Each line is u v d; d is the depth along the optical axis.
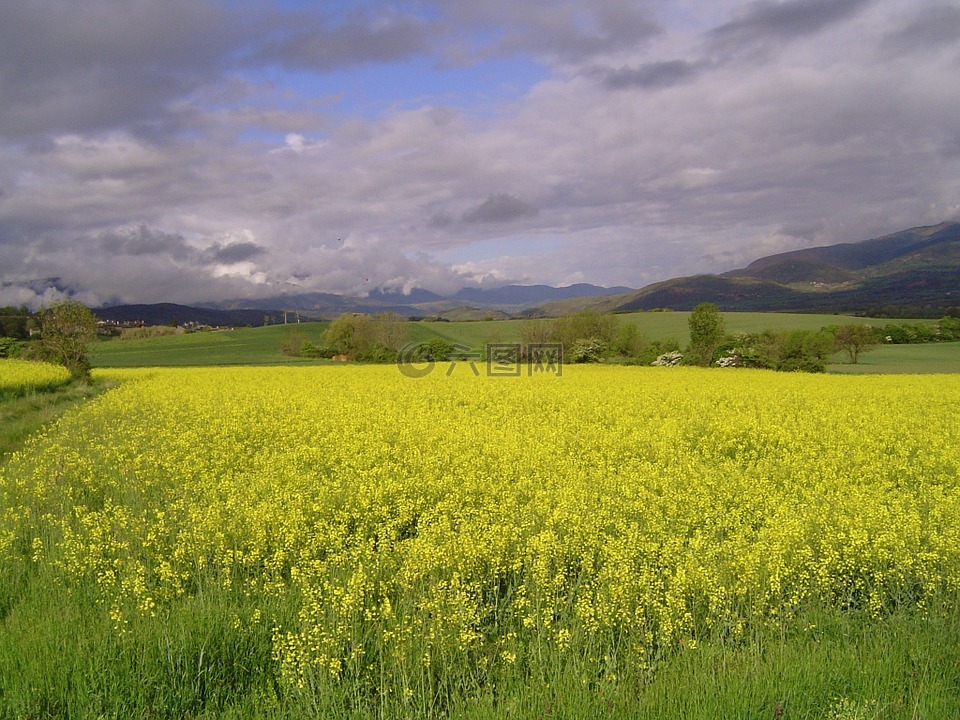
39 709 4.53
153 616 5.57
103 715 4.50
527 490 9.73
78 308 36.56
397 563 6.88
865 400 22.50
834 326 60.38
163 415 18.86
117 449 12.88
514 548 7.21
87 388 32.25
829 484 10.20
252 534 7.62
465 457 12.12
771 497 9.21
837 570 6.82
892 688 4.61
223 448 13.30
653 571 6.50
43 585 6.38
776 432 14.94
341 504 9.01
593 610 5.67
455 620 5.44
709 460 12.65
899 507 8.30
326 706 4.61
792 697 4.50
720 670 4.88
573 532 7.57
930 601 6.13
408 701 4.64
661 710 4.40
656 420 17.58
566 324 64.62
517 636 5.68
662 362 55.03
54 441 14.36
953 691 4.58
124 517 7.98
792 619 5.86
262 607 6.01
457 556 6.69
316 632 5.23
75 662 4.82
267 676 5.05
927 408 20.31
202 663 5.03
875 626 5.70
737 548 6.71
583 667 5.01
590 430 15.59
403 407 21.14
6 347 45.62
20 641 5.11
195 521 7.94
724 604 5.86
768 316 101.62
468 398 23.92
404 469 11.26
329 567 6.93
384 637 5.28
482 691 4.90
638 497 9.25
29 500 9.30
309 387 28.94
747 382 31.58
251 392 26.30
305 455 12.52
